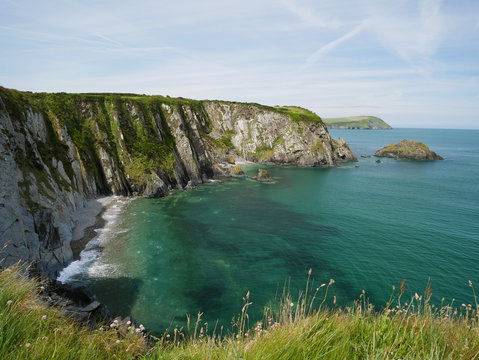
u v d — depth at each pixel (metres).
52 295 14.94
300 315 4.75
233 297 24.83
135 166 65.38
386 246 36.97
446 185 79.38
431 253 34.84
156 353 4.30
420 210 54.50
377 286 26.97
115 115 70.25
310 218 48.84
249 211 52.62
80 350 3.99
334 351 3.92
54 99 60.47
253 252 34.56
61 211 37.38
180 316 22.16
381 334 4.38
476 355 3.82
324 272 29.67
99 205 52.62
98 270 29.11
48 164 44.22
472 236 40.88
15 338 3.67
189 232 40.97
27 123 42.94
